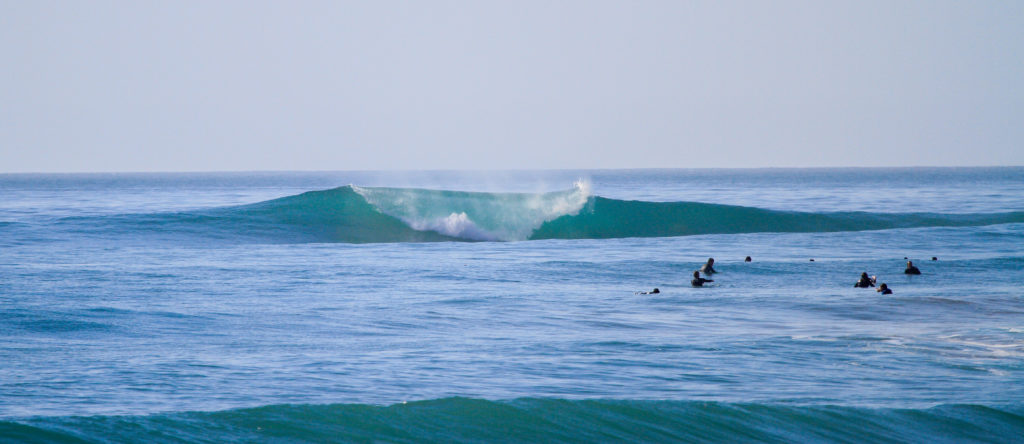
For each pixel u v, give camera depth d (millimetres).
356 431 24578
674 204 120750
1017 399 30359
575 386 30969
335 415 25484
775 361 36219
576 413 26875
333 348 38469
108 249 88938
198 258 80688
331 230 107250
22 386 29469
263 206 114312
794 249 93875
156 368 33000
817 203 199375
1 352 36344
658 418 26875
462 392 29641
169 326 44094
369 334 42656
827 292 60062
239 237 101750
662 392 30312
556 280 66688
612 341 40688
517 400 27609
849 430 26719
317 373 32500
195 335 41719
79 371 32281
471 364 34719
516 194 115250
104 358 35188
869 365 35750
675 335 42781
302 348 38406
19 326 43156
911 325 46750
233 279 64625
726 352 38000
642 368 34344
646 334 43094
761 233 115312
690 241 104312
